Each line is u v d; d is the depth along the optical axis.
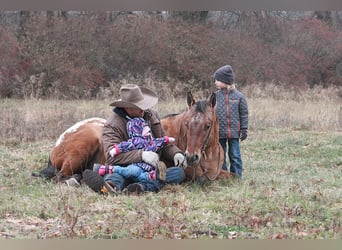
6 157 11.19
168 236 5.97
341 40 30.33
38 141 13.70
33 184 8.63
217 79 9.12
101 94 24.36
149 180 7.94
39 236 5.91
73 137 8.90
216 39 28.81
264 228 6.28
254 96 24.05
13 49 25.72
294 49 29.75
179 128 8.61
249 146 13.48
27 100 20.69
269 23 30.41
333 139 14.34
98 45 27.75
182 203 7.21
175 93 25.42
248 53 28.83
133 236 5.95
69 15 28.52
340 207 7.19
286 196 7.67
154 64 28.05
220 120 9.10
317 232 6.14
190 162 7.93
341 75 30.02
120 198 7.44
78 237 5.90
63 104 19.95
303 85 28.55
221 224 6.41
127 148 8.03
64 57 26.30
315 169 10.71
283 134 15.34
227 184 8.53
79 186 8.36
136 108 8.15
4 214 6.76
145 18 28.88
